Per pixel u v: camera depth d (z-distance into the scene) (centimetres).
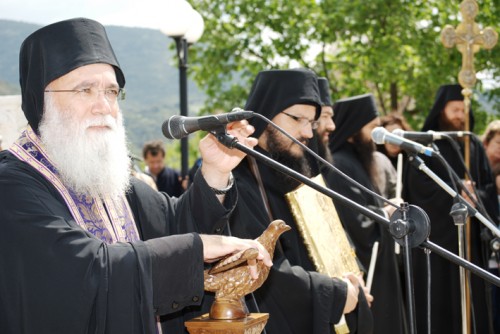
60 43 262
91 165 259
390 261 484
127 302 239
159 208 294
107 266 239
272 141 400
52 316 234
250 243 268
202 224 288
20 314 240
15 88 1822
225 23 1653
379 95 1686
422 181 626
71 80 261
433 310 615
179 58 786
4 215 244
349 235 473
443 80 1525
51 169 263
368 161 541
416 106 1711
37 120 268
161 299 251
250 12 1599
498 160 698
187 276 255
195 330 268
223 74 1669
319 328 361
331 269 386
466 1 583
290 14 1580
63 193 262
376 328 470
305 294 362
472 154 657
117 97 274
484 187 662
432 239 622
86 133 260
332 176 491
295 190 389
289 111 399
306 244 385
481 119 1628
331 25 1555
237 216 362
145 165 1002
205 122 261
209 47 1648
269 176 395
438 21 1583
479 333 610
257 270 270
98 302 237
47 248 238
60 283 235
